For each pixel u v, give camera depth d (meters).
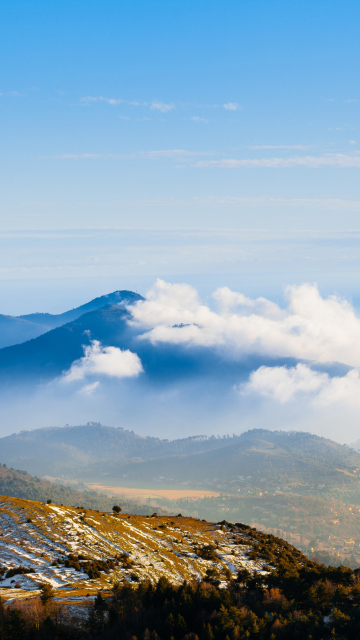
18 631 70.62
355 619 86.00
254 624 83.12
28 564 100.06
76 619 77.75
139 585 92.12
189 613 86.19
